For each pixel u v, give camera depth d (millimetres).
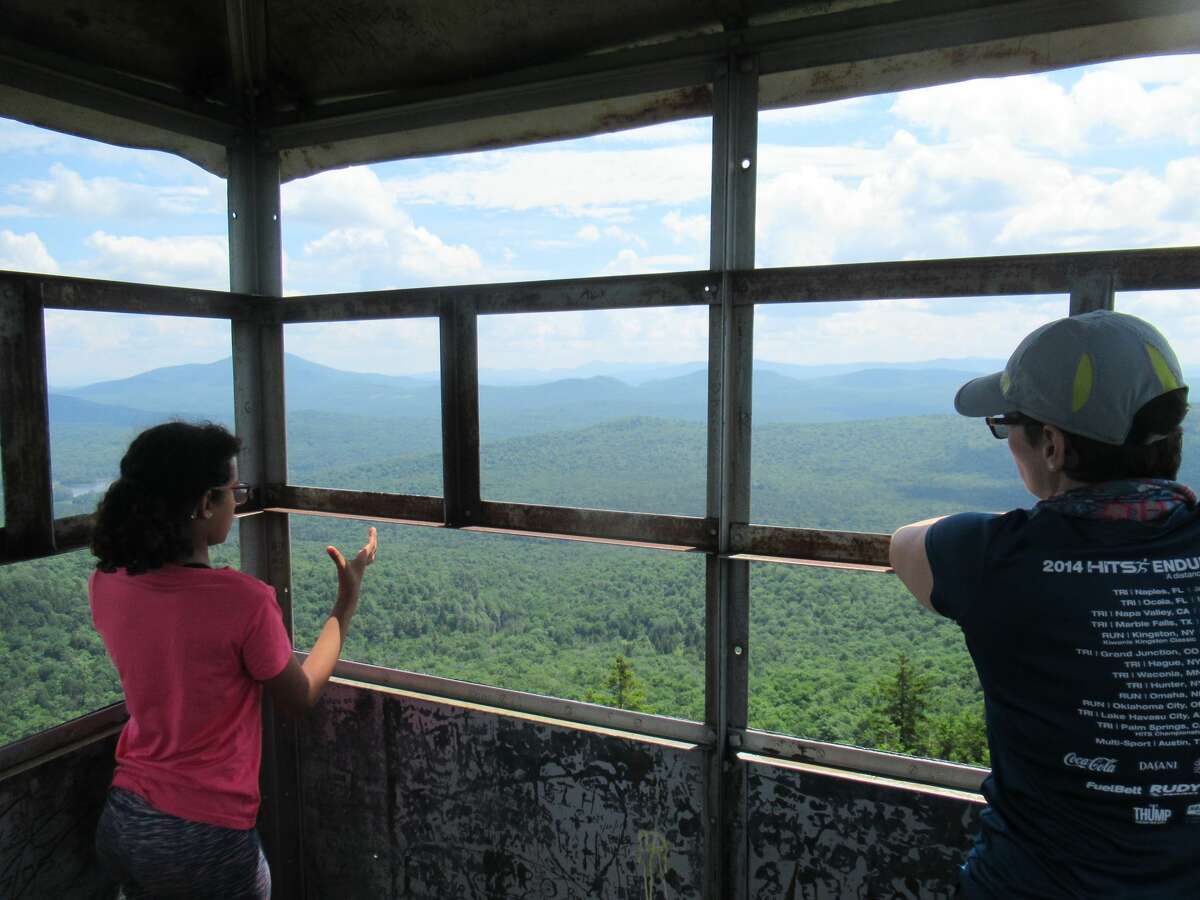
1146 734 873
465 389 2273
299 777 2604
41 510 1979
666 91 2025
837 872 1920
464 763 2336
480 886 2359
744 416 1966
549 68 2105
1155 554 901
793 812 1956
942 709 6234
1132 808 884
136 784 1585
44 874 2041
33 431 1956
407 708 2400
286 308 2506
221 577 1555
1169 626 879
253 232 2539
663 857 2104
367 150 2443
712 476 1997
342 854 2570
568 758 2188
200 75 2400
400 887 2490
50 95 2027
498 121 2260
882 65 1830
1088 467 963
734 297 1936
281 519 2648
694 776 2043
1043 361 976
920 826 1813
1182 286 1558
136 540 1505
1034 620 923
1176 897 876
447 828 2389
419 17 2215
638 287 2021
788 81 1913
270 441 2609
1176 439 958
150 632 1521
